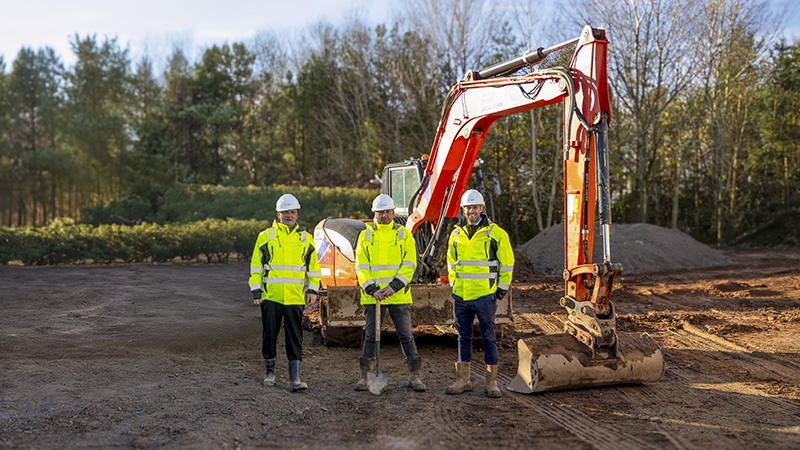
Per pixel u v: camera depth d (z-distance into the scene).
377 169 39.41
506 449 4.21
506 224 28.05
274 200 26.31
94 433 4.46
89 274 14.48
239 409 5.06
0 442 4.21
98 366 6.34
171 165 37.94
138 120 42.53
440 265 8.20
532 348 5.60
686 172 34.84
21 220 39.84
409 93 34.62
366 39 40.34
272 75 48.88
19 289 11.68
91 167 38.56
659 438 4.46
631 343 5.88
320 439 4.41
